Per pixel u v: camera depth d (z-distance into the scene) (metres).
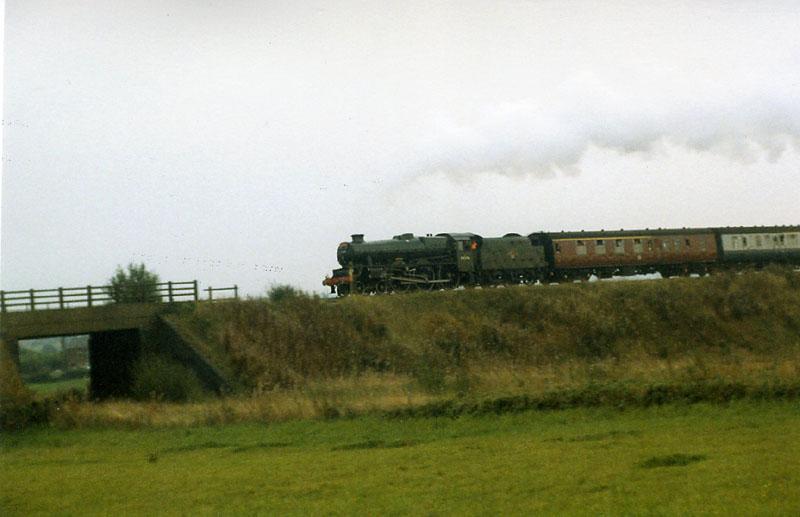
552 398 32.34
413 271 67.31
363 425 31.52
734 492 17.22
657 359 54.50
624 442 24.52
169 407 39.06
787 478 18.19
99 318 47.31
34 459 28.70
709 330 63.62
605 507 16.83
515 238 72.94
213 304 51.44
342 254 66.00
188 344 47.19
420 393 38.53
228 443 29.34
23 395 38.56
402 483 20.77
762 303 68.31
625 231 77.88
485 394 35.03
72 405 38.00
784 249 86.75
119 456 28.17
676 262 79.69
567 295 62.97
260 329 50.41
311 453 26.36
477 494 19.02
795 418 26.84
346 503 18.92
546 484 19.47
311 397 38.81
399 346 52.31
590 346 57.53
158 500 20.62
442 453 24.73
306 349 50.16
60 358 134.00
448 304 59.09
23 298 45.19
